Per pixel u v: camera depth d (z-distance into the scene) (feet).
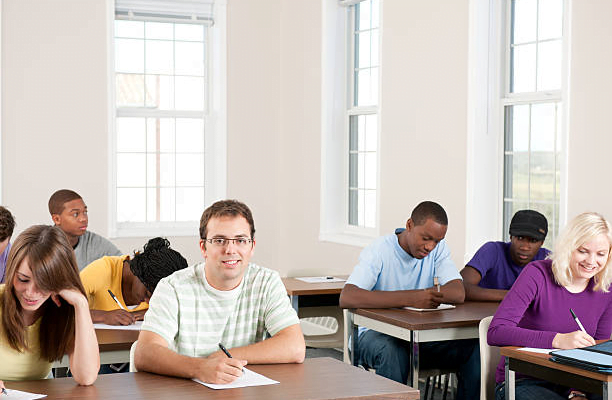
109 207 21.49
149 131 22.53
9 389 7.11
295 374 7.79
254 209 22.86
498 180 15.29
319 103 20.76
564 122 12.87
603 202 12.12
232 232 8.09
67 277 7.47
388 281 12.37
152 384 7.38
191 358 7.65
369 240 18.69
